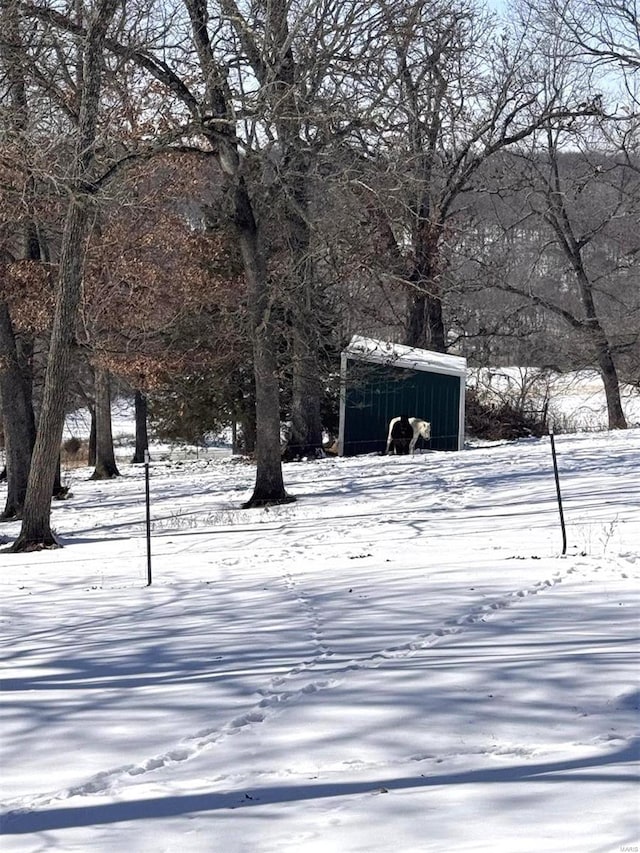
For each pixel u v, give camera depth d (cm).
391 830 436
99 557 1658
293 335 2997
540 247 5303
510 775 493
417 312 4541
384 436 3575
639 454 2491
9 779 555
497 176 4669
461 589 1014
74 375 4731
